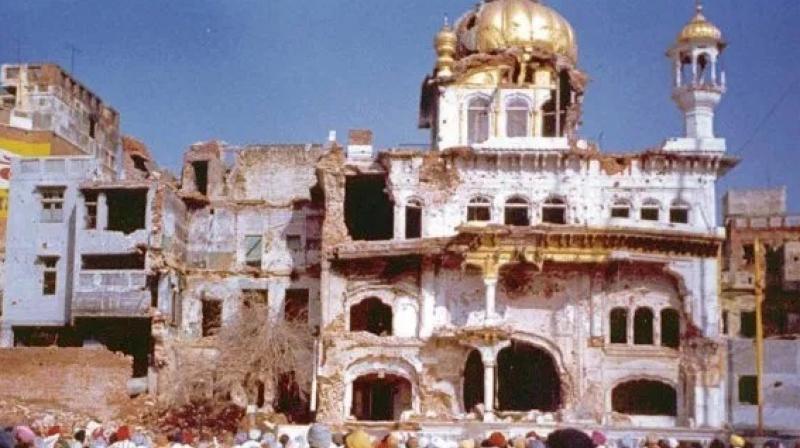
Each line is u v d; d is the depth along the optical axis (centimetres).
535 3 6838
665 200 6128
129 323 6638
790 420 5841
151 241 6412
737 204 8300
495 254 5797
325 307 6088
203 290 6800
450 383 5897
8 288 6694
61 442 2375
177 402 6031
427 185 6188
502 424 5188
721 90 6200
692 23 6250
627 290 5956
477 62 6562
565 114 6544
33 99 7844
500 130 6506
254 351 6006
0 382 6009
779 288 7612
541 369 6203
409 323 6028
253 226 6875
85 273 6525
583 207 6109
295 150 7119
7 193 7531
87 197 6662
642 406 6022
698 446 3509
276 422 5572
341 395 5959
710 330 5912
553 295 5950
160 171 7819
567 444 1083
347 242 6116
